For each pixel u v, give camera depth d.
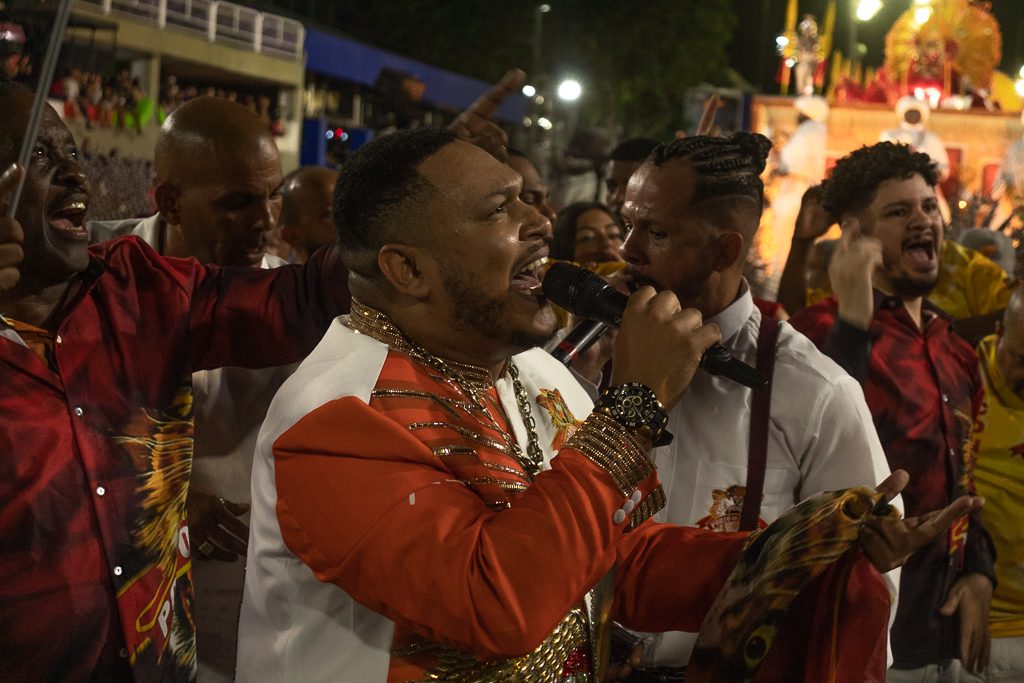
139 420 2.23
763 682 1.95
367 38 25.77
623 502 1.66
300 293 2.56
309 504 1.64
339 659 1.69
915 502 3.12
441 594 1.58
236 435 2.77
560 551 1.59
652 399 1.69
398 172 1.76
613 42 27.41
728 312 2.46
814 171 12.81
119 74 14.97
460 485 1.69
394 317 1.81
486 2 25.36
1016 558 3.41
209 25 18.12
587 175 18.78
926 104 12.30
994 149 12.27
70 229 2.19
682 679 2.35
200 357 2.47
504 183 1.76
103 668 2.11
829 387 2.40
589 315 1.91
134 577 2.15
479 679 1.69
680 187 2.40
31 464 2.06
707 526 2.40
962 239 6.15
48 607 2.04
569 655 1.81
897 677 3.13
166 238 3.20
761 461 2.39
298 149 20.33
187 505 2.75
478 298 1.75
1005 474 3.42
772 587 1.82
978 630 3.09
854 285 2.79
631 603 2.01
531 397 1.98
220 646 2.77
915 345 3.21
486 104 3.00
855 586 1.88
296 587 1.71
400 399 1.73
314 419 1.67
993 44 13.41
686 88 28.28
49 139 2.16
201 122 3.03
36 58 2.25
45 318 2.22
